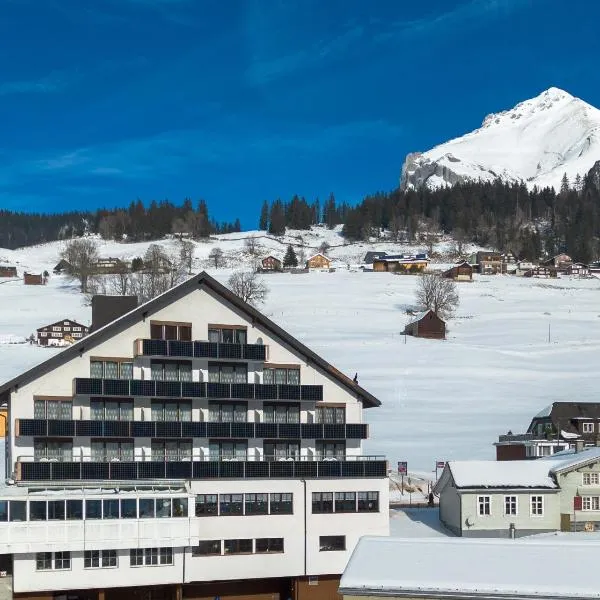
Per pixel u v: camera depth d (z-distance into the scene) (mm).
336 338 169000
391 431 103938
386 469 58438
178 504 52281
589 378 136750
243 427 57562
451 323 191875
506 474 68500
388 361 147500
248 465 55875
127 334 57094
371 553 40969
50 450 54281
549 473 68875
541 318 195875
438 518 72312
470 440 99312
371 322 189375
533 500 67062
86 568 51156
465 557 40000
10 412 55281
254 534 55469
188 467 55000
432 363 146250
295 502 56562
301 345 60500
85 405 55469
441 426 106688
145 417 56656
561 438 87875
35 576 50250
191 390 56875
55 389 55094
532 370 142750
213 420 58281
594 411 91625
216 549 54656
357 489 57781
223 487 55469
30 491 51500
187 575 53312
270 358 60375
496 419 110500
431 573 38594
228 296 59406
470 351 156250
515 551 40438
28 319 195625
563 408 91812
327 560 56688
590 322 191000
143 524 51531
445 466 71000
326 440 60219
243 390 58125
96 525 50719
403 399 122250
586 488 67375
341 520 57156
